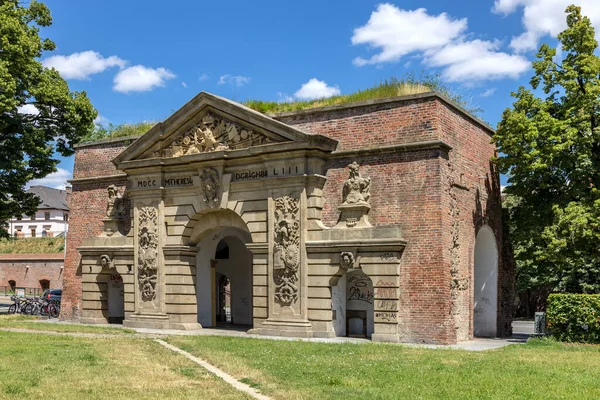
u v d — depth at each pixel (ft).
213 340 83.05
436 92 85.25
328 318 88.58
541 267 99.19
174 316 102.12
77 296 117.19
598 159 90.22
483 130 100.12
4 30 121.80
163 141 104.27
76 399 45.50
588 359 67.36
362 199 87.92
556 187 94.27
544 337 87.25
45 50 135.44
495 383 52.11
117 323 113.80
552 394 48.29
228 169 97.96
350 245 86.89
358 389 49.24
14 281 241.14
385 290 84.89
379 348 75.05
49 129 133.59
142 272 105.09
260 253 94.32
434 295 82.89
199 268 107.86
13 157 126.52
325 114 93.61
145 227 105.09
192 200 101.55
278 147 91.50
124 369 58.18
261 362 62.75
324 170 92.48
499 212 103.45
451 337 83.15
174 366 60.75
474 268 103.45
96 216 116.88
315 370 57.98
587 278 146.41
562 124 89.51
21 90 126.41
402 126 87.30
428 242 83.87
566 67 92.32
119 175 114.01
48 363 61.41
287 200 91.71
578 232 84.12
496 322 101.14
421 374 56.08
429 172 84.64
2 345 75.15
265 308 93.66
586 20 91.20
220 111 98.43
